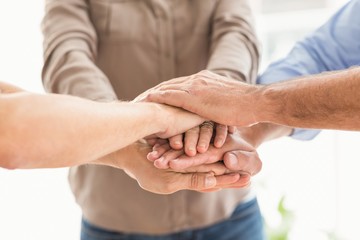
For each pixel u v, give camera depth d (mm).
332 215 1913
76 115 581
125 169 825
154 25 1038
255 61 1067
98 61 1061
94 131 599
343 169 1871
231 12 1067
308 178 1925
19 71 1704
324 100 772
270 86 846
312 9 1915
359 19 996
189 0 1065
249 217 1091
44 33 1052
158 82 1041
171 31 1040
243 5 1103
